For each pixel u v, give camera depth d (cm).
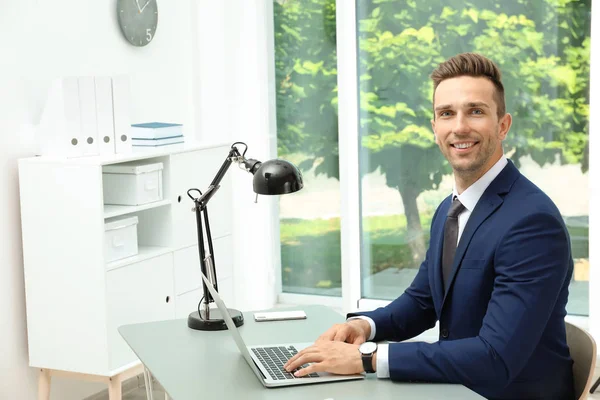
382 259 545
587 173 483
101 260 369
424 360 210
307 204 562
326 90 548
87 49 429
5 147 380
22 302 392
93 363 375
